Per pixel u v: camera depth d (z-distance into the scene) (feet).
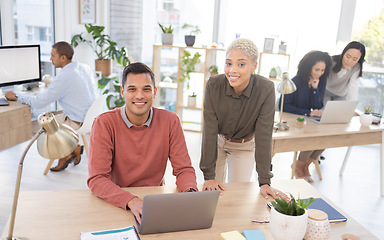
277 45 16.42
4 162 11.82
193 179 5.85
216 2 16.61
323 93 12.26
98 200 5.34
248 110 6.81
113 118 5.77
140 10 17.06
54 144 4.08
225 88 6.68
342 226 5.05
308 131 9.70
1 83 11.25
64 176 11.18
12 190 10.01
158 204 4.41
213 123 6.79
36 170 11.44
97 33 15.10
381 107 16.01
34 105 10.54
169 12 17.03
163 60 17.57
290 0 15.89
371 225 9.43
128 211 5.10
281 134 9.30
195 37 16.08
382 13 15.17
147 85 5.49
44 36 14.46
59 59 11.00
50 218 4.79
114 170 5.96
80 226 4.66
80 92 11.14
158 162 6.06
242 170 8.13
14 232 4.43
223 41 17.04
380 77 15.79
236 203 5.53
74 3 14.69
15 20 13.14
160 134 5.96
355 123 10.81
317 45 16.07
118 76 17.60
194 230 4.76
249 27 16.52
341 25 15.62
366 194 11.31
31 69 12.28
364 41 15.62
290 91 9.55
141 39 17.39
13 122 9.97
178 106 16.49
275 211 4.33
